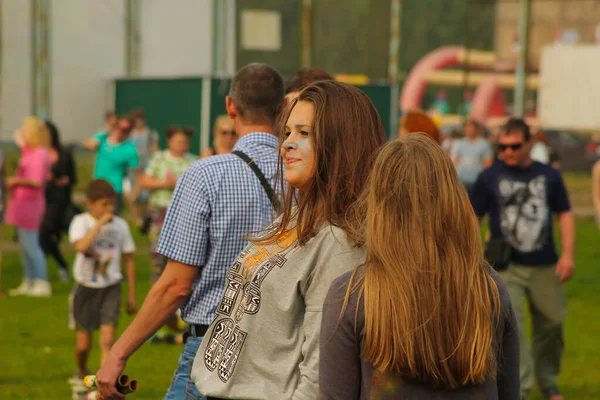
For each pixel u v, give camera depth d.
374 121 5.66
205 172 7.41
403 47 86.62
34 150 23.20
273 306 5.55
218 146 14.09
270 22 44.03
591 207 47.59
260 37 43.84
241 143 7.69
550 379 13.61
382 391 4.79
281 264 5.56
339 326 4.88
